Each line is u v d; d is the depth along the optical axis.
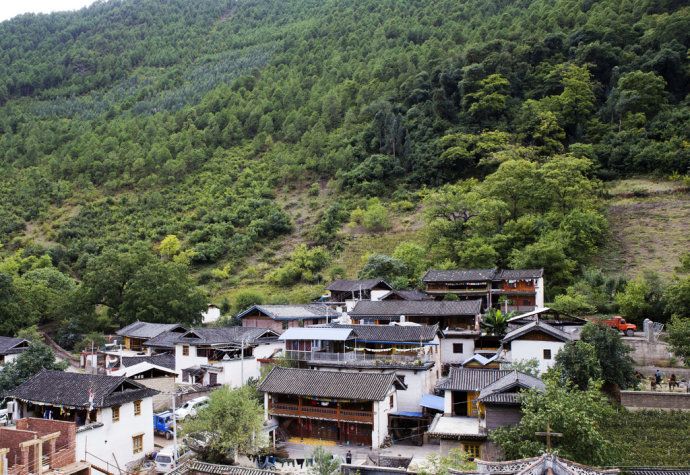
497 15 162.00
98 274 76.06
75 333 72.19
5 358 54.22
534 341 42.47
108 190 135.62
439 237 84.25
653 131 99.94
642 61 112.19
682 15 113.69
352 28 197.12
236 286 96.38
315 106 155.00
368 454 38.00
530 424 27.53
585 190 85.75
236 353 54.00
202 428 35.41
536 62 125.31
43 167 146.00
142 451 37.81
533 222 78.94
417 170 116.56
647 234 80.62
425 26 176.00
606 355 39.53
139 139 153.25
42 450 30.55
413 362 45.94
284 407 41.66
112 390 36.19
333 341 50.09
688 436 33.16
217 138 152.75
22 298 71.62
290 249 106.56
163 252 107.19
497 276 67.06
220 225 113.75
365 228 106.44
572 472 22.33
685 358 43.44
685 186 89.56
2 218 121.06
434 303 57.56
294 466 35.47
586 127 108.38
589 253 76.44
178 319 74.00
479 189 91.56
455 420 35.81
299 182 130.62
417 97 131.88
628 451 31.66
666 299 56.31
